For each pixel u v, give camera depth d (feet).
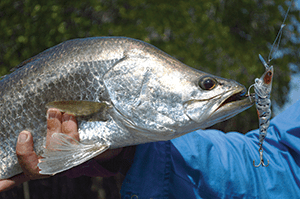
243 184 4.69
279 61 14.67
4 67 12.38
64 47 4.10
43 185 12.82
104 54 3.96
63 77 3.92
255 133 5.62
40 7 12.46
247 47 13.75
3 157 4.00
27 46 12.34
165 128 3.96
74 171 4.37
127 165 4.75
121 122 3.92
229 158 4.83
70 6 12.27
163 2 12.60
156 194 4.58
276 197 4.72
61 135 3.78
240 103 3.92
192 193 4.70
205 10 13.09
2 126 3.98
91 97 3.89
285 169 4.87
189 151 4.80
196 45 12.57
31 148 3.86
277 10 14.88
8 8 12.71
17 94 4.00
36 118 3.93
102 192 12.74
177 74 4.00
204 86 3.94
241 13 14.06
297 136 4.98
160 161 4.69
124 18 12.17
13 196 13.05
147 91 3.94
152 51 4.07
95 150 3.85
